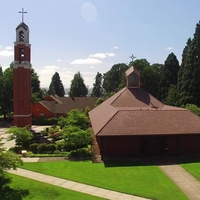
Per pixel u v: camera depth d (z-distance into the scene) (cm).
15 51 5219
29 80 5397
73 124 3928
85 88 13662
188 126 3259
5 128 6419
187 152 3300
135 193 2105
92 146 3647
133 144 3206
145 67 8300
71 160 3119
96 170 2702
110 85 11644
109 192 2138
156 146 3278
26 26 5262
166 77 7844
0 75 8356
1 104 7650
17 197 2050
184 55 7706
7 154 2211
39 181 2406
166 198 2011
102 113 4172
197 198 2012
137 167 2786
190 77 6219
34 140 4259
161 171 2647
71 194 2100
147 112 3400
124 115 3306
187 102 6144
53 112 8031
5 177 2502
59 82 13812
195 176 2497
